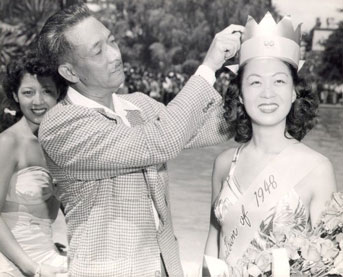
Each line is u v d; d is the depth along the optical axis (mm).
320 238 1575
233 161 1858
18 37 9086
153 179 1765
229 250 1787
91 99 1837
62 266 2111
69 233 1816
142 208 1754
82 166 1728
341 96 10156
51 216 2445
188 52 10539
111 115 1790
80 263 1735
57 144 1733
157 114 1941
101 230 1737
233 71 1851
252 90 1753
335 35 10070
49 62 1826
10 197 2328
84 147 1707
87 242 1740
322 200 1718
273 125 1774
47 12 9000
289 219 1712
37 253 2342
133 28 10375
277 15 10117
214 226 1945
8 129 2352
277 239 1623
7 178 2307
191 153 7375
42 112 2342
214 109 1862
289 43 1751
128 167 1731
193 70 10570
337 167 6332
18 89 2330
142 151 1688
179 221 4664
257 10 10305
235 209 1777
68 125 1729
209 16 10398
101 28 1791
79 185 1768
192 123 1721
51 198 2410
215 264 1619
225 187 1839
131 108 1900
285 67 1746
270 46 1738
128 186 1744
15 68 2324
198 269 1809
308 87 1817
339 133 8203
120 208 1741
